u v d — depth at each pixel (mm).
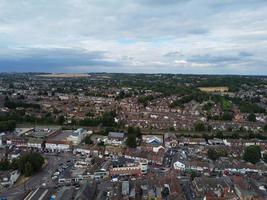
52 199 190375
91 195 192500
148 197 192000
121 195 194375
